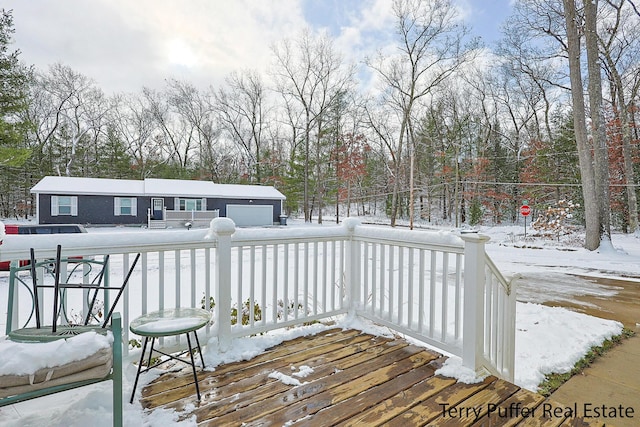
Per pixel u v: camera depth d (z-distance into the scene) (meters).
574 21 9.17
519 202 19.78
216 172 26.77
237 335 2.42
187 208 18.66
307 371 2.11
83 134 22.83
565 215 11.88
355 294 3.06
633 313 4.13
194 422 1.59
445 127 22.28
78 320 3.34
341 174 24.19
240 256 2.45
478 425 1.59
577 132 9.44
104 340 1.34
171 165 25.69
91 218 16.62
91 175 23.41
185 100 25.30
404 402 1.79
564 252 9.43
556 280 6.11
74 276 5.71
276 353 2.38
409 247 2.52
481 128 21.69
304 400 1.79
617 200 14.38
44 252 1.79
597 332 3.35
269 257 8.54
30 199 21.45
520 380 2.42
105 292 2.12
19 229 7.55
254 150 26.83
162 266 2.10
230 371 2.10
